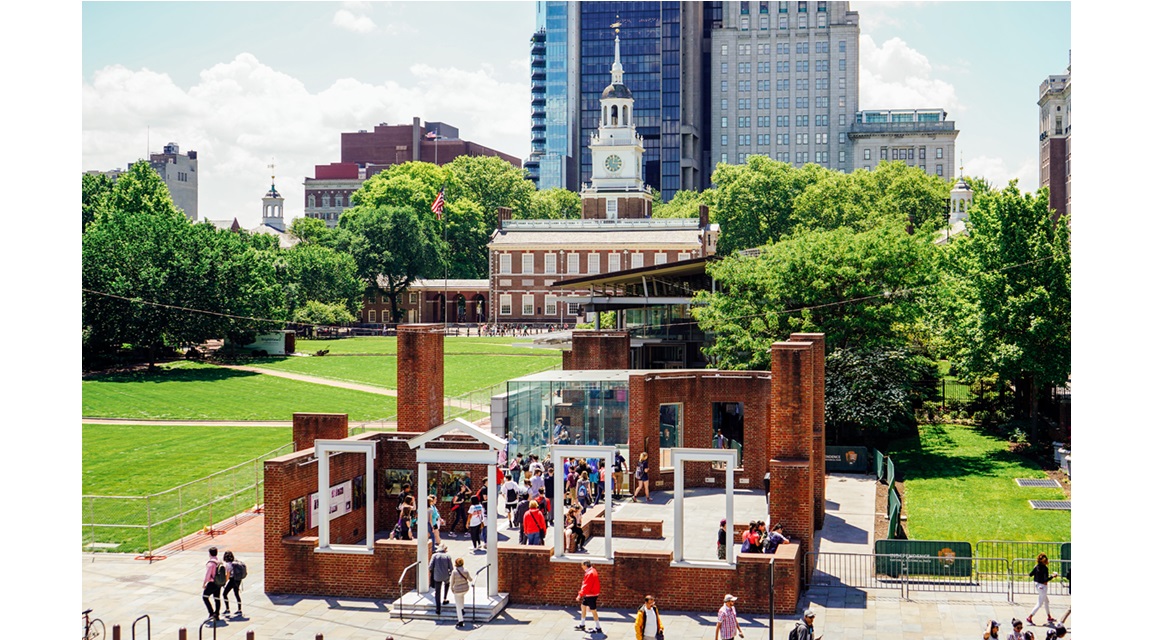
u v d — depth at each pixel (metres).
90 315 106.44
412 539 40.97
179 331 109.56
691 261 73.69
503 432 53.59
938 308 70.31
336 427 48.69
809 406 40.16
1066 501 52.41
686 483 53.88
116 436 74.62
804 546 39.28
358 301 162.12
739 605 36.44
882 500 53.53
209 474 60.97
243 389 96.75
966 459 62.50
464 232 198.00
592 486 48.56
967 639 33.28
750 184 172.12
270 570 39.22
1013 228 64.38
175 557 44.22
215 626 34.28
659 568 37.00
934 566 40.19
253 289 117.12
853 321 65.81
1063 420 64.38
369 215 170.88
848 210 155.88
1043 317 62.69
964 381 71.75
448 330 150.62
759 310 68.50
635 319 80.69
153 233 110.31
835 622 35.12
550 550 37.69
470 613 36.03
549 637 34.12
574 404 52.97
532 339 76.19
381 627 35.28
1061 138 159.75
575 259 165.12
